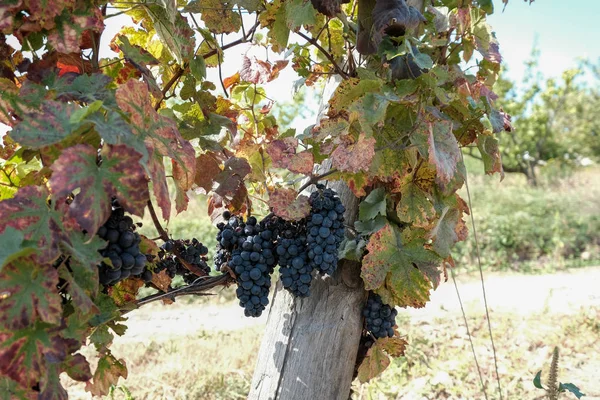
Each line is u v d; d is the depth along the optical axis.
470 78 0.83
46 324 0.45
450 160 0.67
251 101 0.90
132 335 2.44
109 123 0.46
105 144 0.45
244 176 0.72
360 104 0.65
